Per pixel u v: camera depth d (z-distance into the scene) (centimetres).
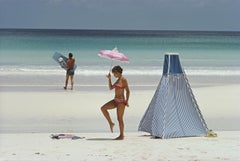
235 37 12406
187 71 3525
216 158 973
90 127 1428
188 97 1270
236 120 1591
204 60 4731
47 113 1652
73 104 1848
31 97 2016
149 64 4053
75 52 5503
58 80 2778
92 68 3531
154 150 1042
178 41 9131
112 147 1071
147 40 9269
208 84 2700
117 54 1216
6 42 6962
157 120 1228
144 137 1224
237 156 993
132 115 1638
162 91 1256
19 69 3419
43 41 7469
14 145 1088
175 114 1240
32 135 1243
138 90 2311
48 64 3900
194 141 1155
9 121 1498
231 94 2206
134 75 3167
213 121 1567
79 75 3080
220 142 1143
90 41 7962
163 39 10150
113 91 2258
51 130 1368
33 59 4428
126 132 1337
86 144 1108
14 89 2297
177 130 1219
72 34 11938
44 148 1055
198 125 1250
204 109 1794
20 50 5575
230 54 5728
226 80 2972
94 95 2108
